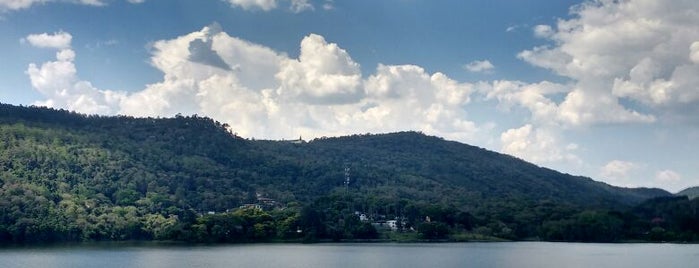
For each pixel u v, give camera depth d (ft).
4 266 645.10
